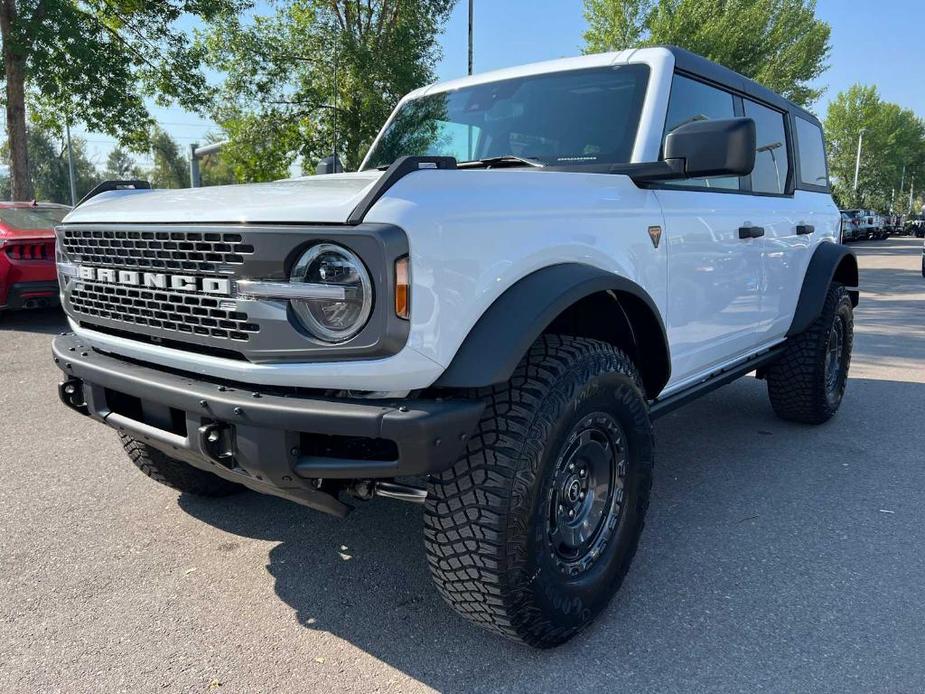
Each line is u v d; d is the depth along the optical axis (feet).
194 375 7.54
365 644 8.03
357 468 6.52
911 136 275.39
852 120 246.06
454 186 6.86
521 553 6.98
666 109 10.23
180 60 53.31
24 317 31.96
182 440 7.44
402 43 55.16
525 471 6.89
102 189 10.02
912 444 15.24
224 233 6.75
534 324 6.77
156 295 7.62
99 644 8.00
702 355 11.30
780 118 14.79
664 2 81.00
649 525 11.14
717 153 8.27
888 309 38.06
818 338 15.38
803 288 14.98
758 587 9.25
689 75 11.02
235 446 6.89
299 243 6.37
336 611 8.70
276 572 9.64
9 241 26.99
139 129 52.95
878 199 258.57
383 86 55.06
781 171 14.71
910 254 97.55
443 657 7.79
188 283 7.18
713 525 11.14
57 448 14.61
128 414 8.45
